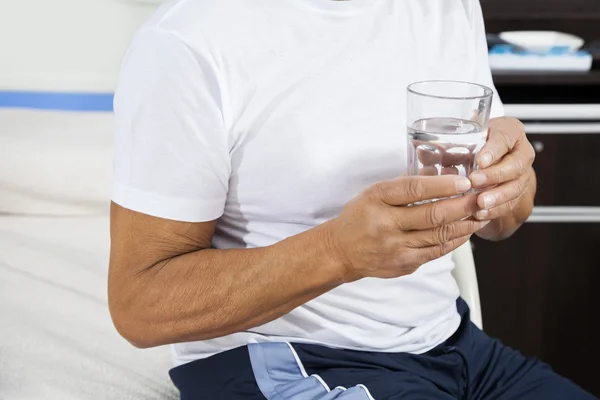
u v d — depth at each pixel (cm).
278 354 110
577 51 227
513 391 122
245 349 112
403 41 112
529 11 245
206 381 112
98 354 141
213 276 97
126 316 101
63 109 219
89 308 156
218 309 97
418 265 90
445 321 124
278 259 96
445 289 120
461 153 84
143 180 97
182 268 99
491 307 231
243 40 102
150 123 97
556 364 235
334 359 111
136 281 100
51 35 212
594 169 220
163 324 99
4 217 193
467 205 84
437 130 84
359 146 107
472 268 150
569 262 227
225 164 102
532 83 216
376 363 112
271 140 104
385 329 114
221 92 101
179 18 101
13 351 139
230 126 103
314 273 95
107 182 194
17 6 210
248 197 107
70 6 210
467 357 122
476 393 123
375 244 88
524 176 91
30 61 215
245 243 111
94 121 211
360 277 95
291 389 107
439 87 90
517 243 226
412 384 110
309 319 110
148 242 99
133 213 99
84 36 213
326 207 108
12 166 193
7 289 160
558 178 221
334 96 106
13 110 213
